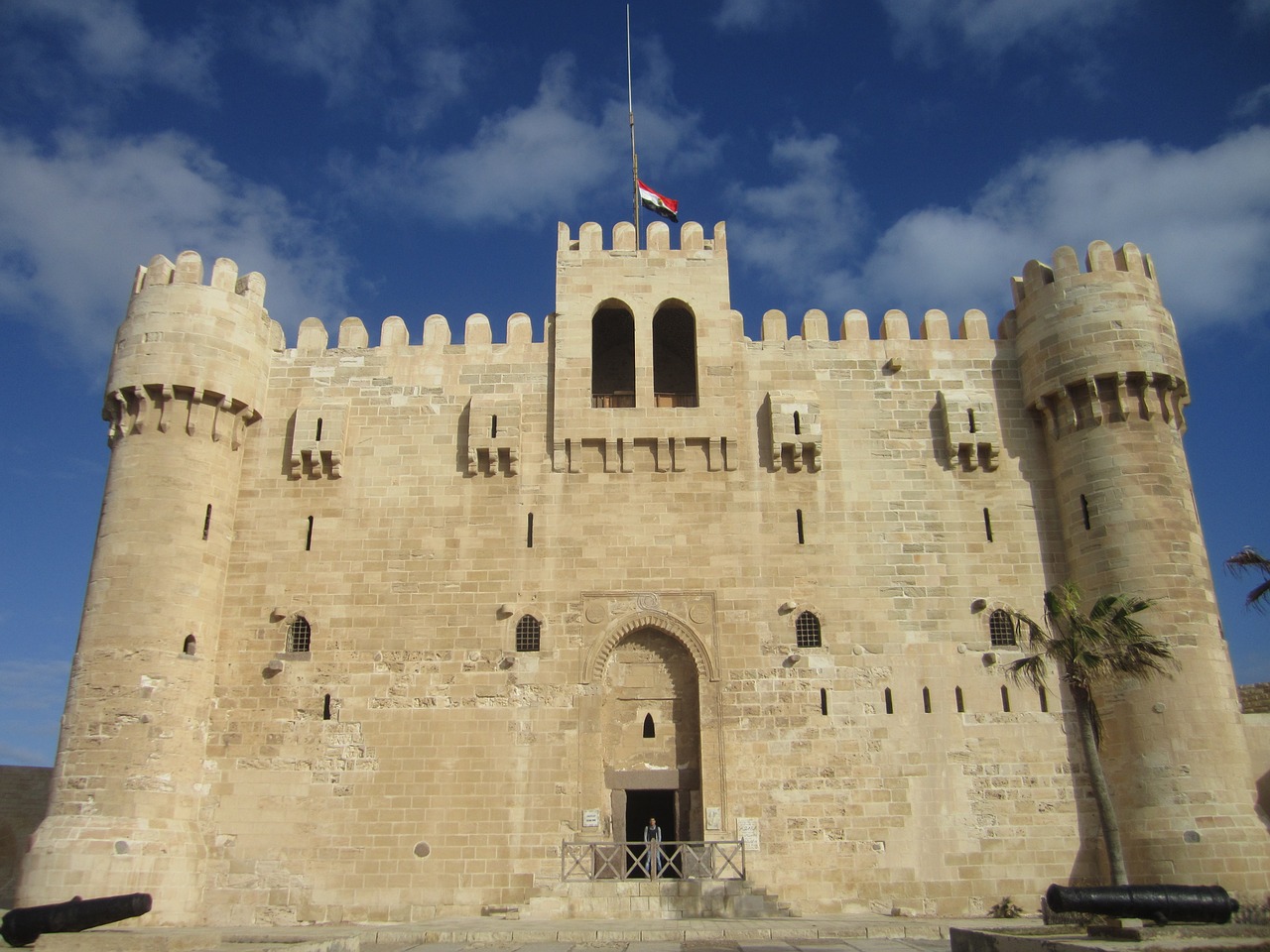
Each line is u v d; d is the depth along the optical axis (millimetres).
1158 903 20219
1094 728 29328
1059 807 33656
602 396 39719
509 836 33406
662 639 36219
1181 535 34562
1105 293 37062
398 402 38844
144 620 33750
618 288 39531
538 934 26094
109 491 35812
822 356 39344
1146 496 34875
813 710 34719
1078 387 36750
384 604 36156
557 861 33062
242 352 37938
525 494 37312
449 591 36281
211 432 36906
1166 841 31219
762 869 32938
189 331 36906
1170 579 33812
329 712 34906
